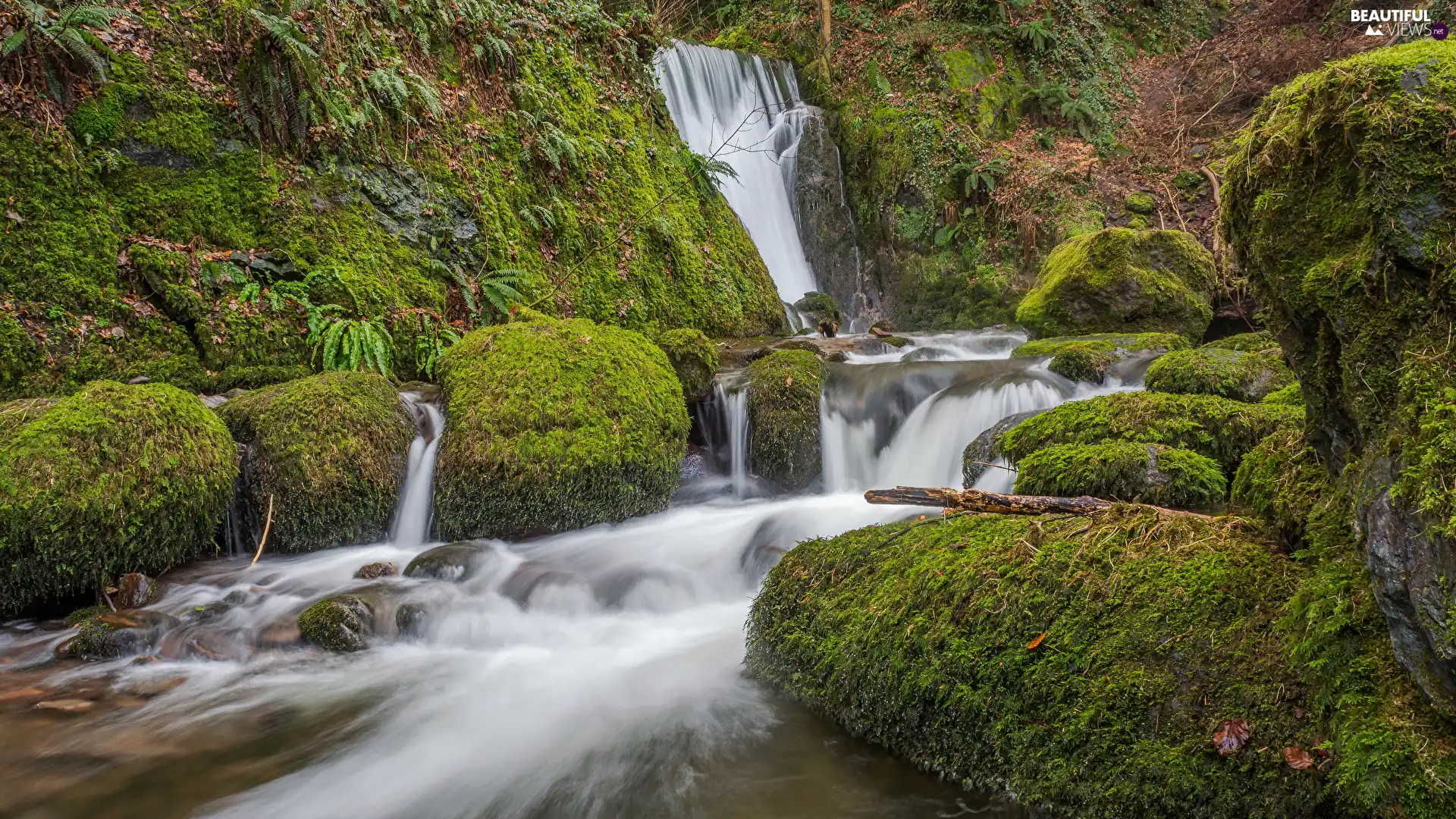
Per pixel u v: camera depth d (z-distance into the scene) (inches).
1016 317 420.5
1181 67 638.5
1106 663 99.7
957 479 249.6
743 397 278.1
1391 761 74.6
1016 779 101.5
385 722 140.4
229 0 283.0
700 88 550.3
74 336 231.9
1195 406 159.9
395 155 315.3
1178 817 87.9
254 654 164.4
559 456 220.8
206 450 199.3
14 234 229.5
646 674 154.3
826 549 147.8
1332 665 84.0
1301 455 110.6
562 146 365.1
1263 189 96.7
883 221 546.9
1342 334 88.1
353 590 184.2
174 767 126.7
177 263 254.1
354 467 217.0
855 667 124.1
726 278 435.5
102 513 177.6
